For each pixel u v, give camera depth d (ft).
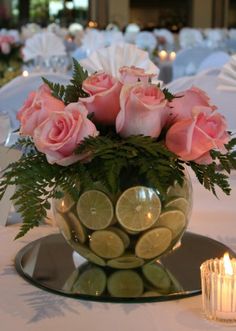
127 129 2.74
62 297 2.75
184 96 2.84
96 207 2.81
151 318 2.58
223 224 3.71
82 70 3.07
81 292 2.76
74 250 3.11
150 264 3.03
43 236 3.46
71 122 2.68
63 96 3.00
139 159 2.70
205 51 16.65
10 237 3.45
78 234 2.89
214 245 3.31
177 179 2.76
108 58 5.15
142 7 37.55
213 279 2.54
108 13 37.06
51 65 13.14
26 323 2.55
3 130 3.68
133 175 2.78
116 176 2.66
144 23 37.63
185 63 16.60
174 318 2.58
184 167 2.86
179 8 37.63
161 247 2.91
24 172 2.76
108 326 2.52
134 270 2.97
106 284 2.83
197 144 2.73
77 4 36.94
